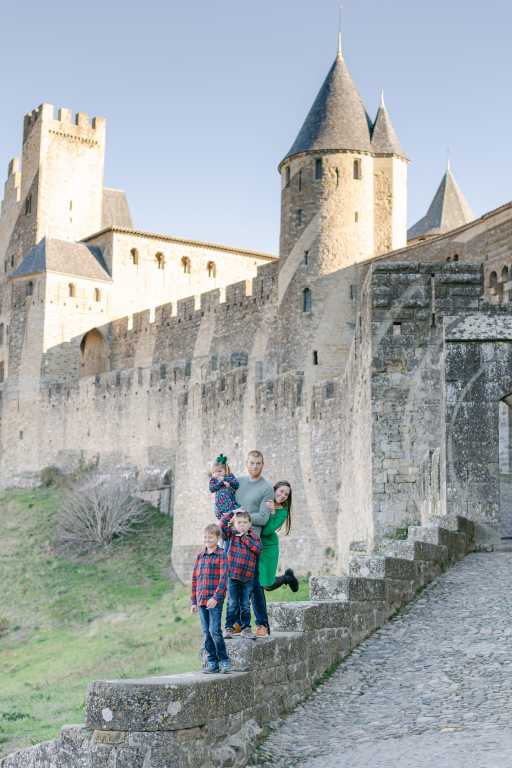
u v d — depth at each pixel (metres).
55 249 92.00
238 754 10.29
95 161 105.62
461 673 11.74
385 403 22.03
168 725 9.75
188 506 52.38
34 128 104.56
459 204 79.44
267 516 12.47
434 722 10.50
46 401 84.25
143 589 50.03
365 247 63.09
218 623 11.14
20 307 91.75
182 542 52.44
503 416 38.00
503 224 48.25
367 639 13.44
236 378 48.84
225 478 12.71
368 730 10.62
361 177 63.50
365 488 23.84
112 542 58.75
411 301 22.19
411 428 21.91
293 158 64.38
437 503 19.11
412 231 80.19
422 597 14.78
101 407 76.25
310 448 41.94
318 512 40.75
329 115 64.44
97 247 95.00
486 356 18.36
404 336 22.16
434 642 12.91
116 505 60.66
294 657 11.83
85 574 53.78
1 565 57.09
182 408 54.19
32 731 21.56
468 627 13.24
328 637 12.65
